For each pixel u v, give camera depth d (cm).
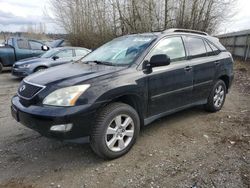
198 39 481
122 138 339
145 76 361
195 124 460
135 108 366
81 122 298
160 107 396
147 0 1747
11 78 1019
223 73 518
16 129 438
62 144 379
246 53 1535
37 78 341
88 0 2053
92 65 387
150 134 414
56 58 938
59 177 297
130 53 390
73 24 2159
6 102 623
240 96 689
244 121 477
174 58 418
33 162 330
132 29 1811
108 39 1917
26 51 1182
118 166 320
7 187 278
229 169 309
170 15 1756
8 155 347
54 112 289
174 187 276
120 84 330
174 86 409
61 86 305
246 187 274
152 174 301
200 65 457
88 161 332
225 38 2019
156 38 404
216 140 392
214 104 518
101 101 310
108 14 1947
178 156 342
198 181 286
